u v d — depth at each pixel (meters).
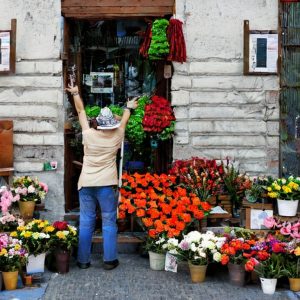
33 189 6.94
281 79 7.50
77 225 7.42
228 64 7.40
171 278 6.23
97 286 5.94
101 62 8.13
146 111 7.22
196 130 7.43
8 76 7.42
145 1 7.45
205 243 6.03
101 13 7.47
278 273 5.77
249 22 7.39
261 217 6.71
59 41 7.41
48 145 7.45
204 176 6.93
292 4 7.52
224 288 5.94
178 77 7.40
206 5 7.40
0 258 5.80
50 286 5.93
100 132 6.36
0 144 7.34
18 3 7.41
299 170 7.57
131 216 7.03
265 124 7.42
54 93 7.41
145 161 8.00
